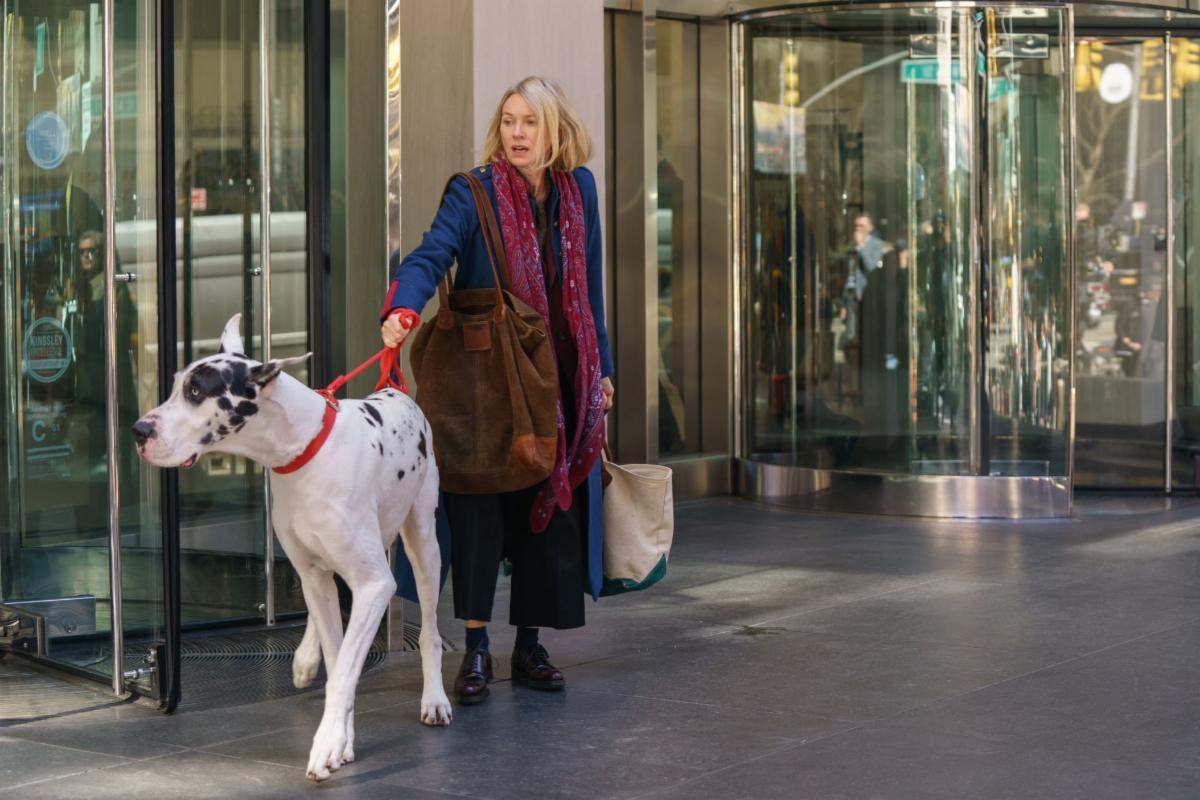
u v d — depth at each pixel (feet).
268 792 13.24
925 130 31.50
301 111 20.89
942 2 31.07
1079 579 23.80
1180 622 20.38
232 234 20.76
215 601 20.54
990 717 15.51
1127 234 36.29
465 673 16.44
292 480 13.84
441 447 16.15
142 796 13.12
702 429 35.09
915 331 31.68
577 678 17.52
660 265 34.27
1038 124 30.76
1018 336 31.07
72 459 17.53
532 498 16.70
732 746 14.52
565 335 16.80
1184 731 14.90
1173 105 35.96
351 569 14.03
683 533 29.17
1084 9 32.53
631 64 32.71
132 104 17.88
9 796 13.12
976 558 25.98
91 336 17.57
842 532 29.22
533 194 16.89
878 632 19.85
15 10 18.49
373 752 14.47
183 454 13.07
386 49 19.66
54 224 17.90
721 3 33.53
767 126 33.60
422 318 23.20
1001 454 31.22
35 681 17.61
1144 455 36.09
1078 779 13.34
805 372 33.22
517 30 24.73
